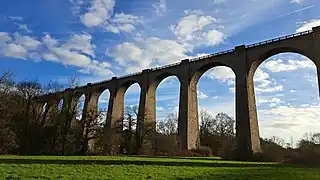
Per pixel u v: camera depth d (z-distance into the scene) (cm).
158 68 5688
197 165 2638
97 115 5103
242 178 1673
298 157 3416
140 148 5528
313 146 3725
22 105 5278
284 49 4234
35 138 5044
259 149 4241
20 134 5038
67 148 4928
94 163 2570
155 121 5731
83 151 4909
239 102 4397
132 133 5738
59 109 5331
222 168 2353
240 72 4528
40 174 1683
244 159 4034
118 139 5597
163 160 3359
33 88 5516
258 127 4369
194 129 5078
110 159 3250
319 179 1641
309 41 3950
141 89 5853
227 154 4266
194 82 5222
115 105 6228
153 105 5797
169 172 1942
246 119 4250
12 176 1571
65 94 5394
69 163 2506
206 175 1809
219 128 7688
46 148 4991
